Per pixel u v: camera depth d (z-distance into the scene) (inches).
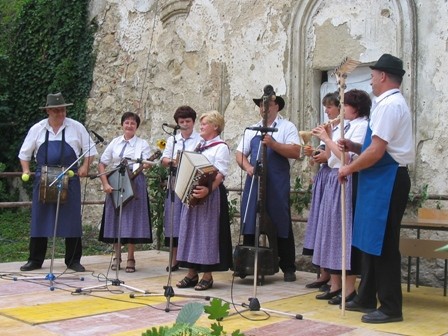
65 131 244.4
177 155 235.9
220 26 304.7
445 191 229.0
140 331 146.3
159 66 336.2
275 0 282.5
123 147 250.1
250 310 170.2
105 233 247.1
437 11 232.8
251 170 222.8
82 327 149.9
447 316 170.6
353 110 185.3
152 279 227.6
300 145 220.8
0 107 409.1
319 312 172.6
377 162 158.6
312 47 271.1
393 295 160.4
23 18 413.1
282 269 233.8
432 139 232.7
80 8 380.5
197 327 91.0
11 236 364.5
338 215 183.5
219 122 208.1
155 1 340.8
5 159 427.5
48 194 232.2
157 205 300.7
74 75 380.5
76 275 233.1
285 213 225.9
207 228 201.2
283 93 279.1
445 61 230.5
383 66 158.9
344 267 166.6
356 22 256.1
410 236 235.5
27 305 175.9
